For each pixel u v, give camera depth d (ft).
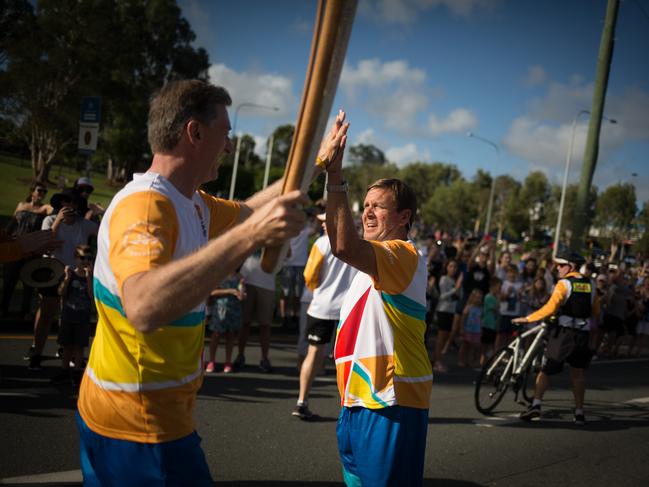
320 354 16.46
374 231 7.91
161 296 3.75
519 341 20.11
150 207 4.46
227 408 16.85
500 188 273.13
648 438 17.20
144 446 4.72
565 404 21.29
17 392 16.28
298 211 3.65
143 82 134.92
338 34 3.17
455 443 15.70
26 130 118.83
